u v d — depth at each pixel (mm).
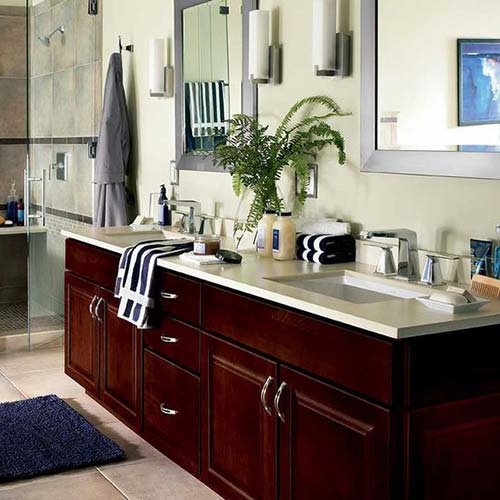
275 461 2584
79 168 5121
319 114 3309
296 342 2463
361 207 3145
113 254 3713
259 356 2648
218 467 2930
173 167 4383
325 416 2352
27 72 5027
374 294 2797
